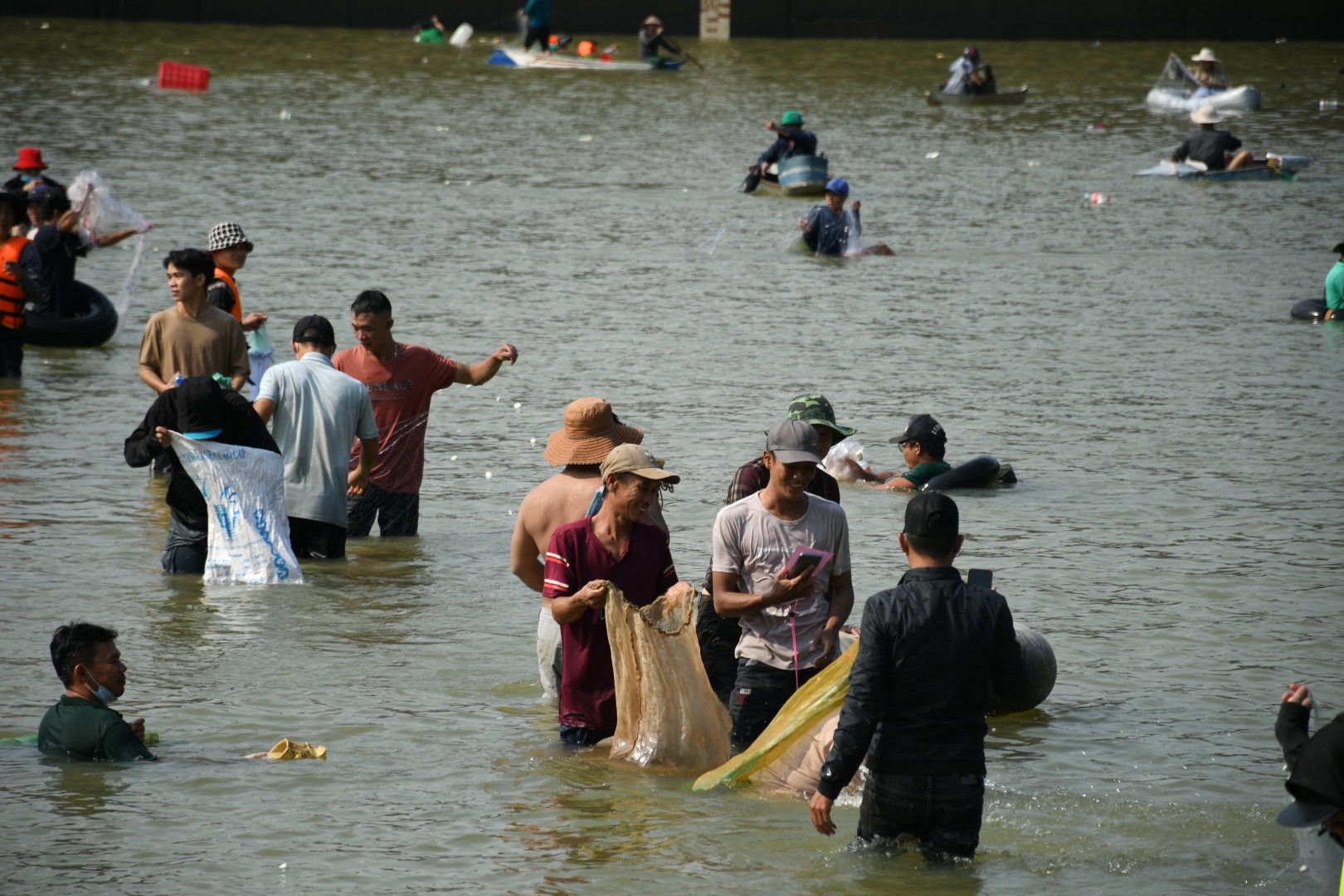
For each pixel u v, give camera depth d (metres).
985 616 17.73
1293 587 30.72
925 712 17.78
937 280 71.50
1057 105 146.12
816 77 165.25
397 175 102.12
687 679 22.03
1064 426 45.38
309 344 32.88
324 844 18.91
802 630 22.62
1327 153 118.25
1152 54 188.75
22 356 50.12
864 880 17.95
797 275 72.69
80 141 111.12
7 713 23.30
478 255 75.50
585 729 22.58
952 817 17.95
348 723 23.28
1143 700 24.66
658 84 159.38
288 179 98.75
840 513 22.66
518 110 137.62
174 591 30.03
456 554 33.38
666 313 62.91
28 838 18.81
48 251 55.16
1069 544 33.78
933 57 185.00
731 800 20.67
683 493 37.69
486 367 35.03
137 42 181.62
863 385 50.69
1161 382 51.44
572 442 24.34
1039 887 17.84
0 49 169.12
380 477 34.34
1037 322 61.97
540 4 178.62
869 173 106.25
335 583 30.98
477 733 23.05
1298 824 14.48
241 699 24.23
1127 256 78.19
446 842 19.03
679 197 97.00
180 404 30.50
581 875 18.11
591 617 22.39
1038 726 23.58
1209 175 106.19
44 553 32.25
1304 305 62.78
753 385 50.28
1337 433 44.66
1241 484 39.12
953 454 42.09
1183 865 18.56
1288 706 16.33
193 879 17.84
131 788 20.47
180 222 81.44
